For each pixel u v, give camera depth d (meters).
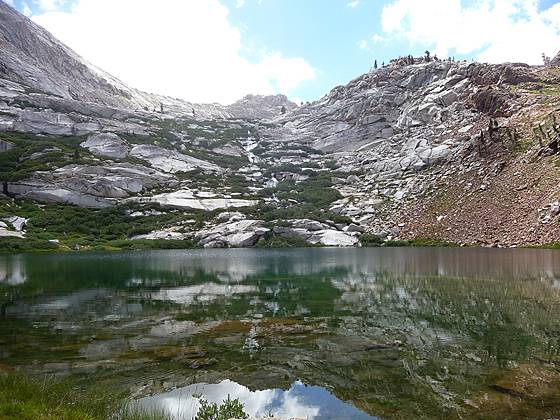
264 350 16.95
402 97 176.88
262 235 98.25
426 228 90.81
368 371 14.31
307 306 26.20
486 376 13.64
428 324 20.95
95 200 113.06
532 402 11.55
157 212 113.88
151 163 146.50
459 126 133.88
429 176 114.44
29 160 124.00
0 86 181.12
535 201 77.56
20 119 150.75
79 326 21.19
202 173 148.00
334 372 14.29
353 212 111.31
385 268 46.81
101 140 148.38
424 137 140.38
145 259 63.75
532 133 101.81
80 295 30.81
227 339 18.67
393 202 110.06
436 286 33.16
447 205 94.69
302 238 97.44
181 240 96.44
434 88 165.38
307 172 149.75
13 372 14.08
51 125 154.62
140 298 29.58
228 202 120.94
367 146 164.50
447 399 11.87
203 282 37.81
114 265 54.03
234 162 166.00
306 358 15.84
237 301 28.19
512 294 28.77
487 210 84.31
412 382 13.21
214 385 13.20
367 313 23.88
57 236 92.81
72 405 10.32
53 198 110.00
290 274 43.34
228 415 10.39
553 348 16.64
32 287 35.03
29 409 9.09
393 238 93.00
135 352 16.70
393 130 165.62
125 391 12.62
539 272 39.75
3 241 82.69
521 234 72.62
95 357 16.05
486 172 97.44
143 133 175.62
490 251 64.56
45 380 12.66
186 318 22.98
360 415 10.87
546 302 25.94
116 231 99.81
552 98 120.56
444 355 15.95
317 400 11.92
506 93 132.50
